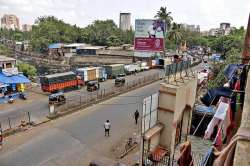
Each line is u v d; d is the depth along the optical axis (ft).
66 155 61.46
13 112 90.53
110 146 66.69
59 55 268.41
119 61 222.48
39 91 122.21
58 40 314.96
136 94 121.60
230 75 29.22
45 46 295.48
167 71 46.52
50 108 87.35
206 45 397.19
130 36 349.20
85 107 99.91
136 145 66.64
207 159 16.65
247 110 10.87
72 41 330.95
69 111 92.32
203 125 53.62
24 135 71.92
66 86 123.75
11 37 475.72
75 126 79.97
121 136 73.31
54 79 116.78
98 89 129.29
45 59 264.31
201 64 224.33
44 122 82.17
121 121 85.61
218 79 75.41
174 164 42.01
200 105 59.57
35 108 95.81
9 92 112.06
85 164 57.72
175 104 43.09
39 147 64.85
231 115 21.58
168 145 45.52
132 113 94.22
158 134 45.39
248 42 24.03
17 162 57.16
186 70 54.75
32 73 155.33
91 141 69.51
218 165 11.48
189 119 52.01
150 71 192.13
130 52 229.04
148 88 134.21
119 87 131.95
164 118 45.27
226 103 23.24
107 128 72.95
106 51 240.73
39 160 58.54
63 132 75.05
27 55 296.92
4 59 118.73
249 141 10.29
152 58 205.77
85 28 364.99
